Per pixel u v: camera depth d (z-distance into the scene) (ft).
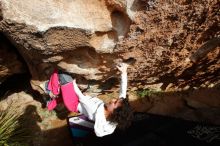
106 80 17.11
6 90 18.29
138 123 16.72
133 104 18.34
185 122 16.70
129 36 13.93
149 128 16.42
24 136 16.26
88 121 16.75
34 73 16.22
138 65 16.08
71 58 14.80
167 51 15.52
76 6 12.78
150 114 17.25
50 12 12.41
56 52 14.01
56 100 14.35
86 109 13.00
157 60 16.03
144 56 15.47
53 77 13.76
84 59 15.05
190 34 14.84
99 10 13.08
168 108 18.21
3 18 12.09
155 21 13.62
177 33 14.51
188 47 15.78
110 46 14.28
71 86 13.42
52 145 16.48
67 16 12.69
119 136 16.11
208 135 15.97
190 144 15.57
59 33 12.91
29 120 17.24
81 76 16.21
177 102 18.53
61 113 17.75
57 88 13.69
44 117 17.52
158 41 14.69
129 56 15.05
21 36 12.87
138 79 17.71
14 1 11.87
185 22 14.01
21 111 17.44
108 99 18.16
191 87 19.02
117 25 13.60
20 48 14.62
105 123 12.54
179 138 15.89
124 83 13.41
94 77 16.31
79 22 12.89
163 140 15.83
